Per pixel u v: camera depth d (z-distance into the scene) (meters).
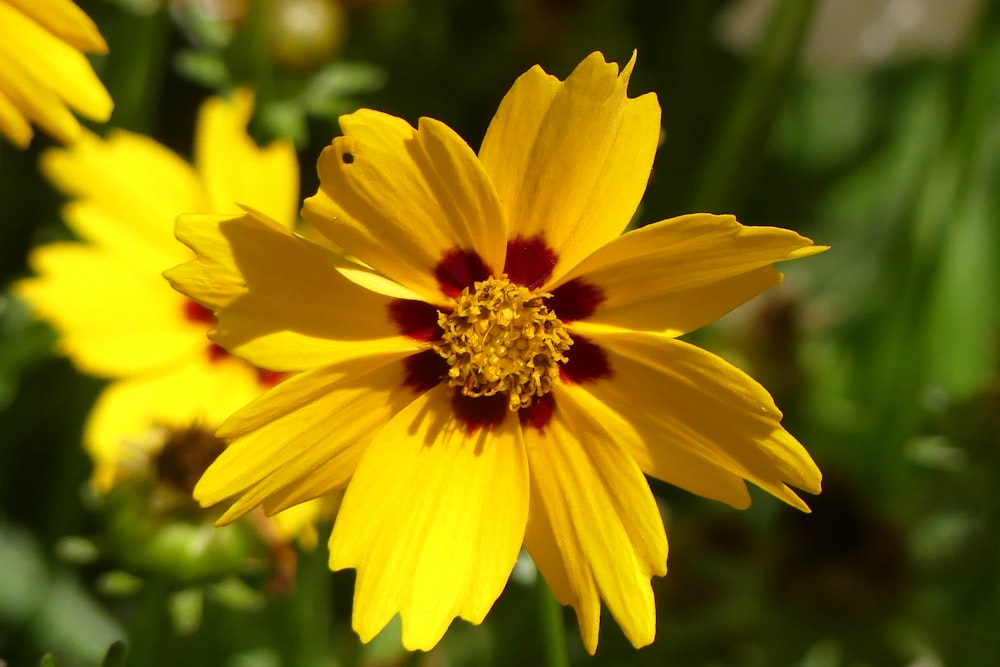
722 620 0.28
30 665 0.28
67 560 0.28
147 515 0.23
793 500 0.20
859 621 0.27
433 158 0.20
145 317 0.26
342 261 0.21
